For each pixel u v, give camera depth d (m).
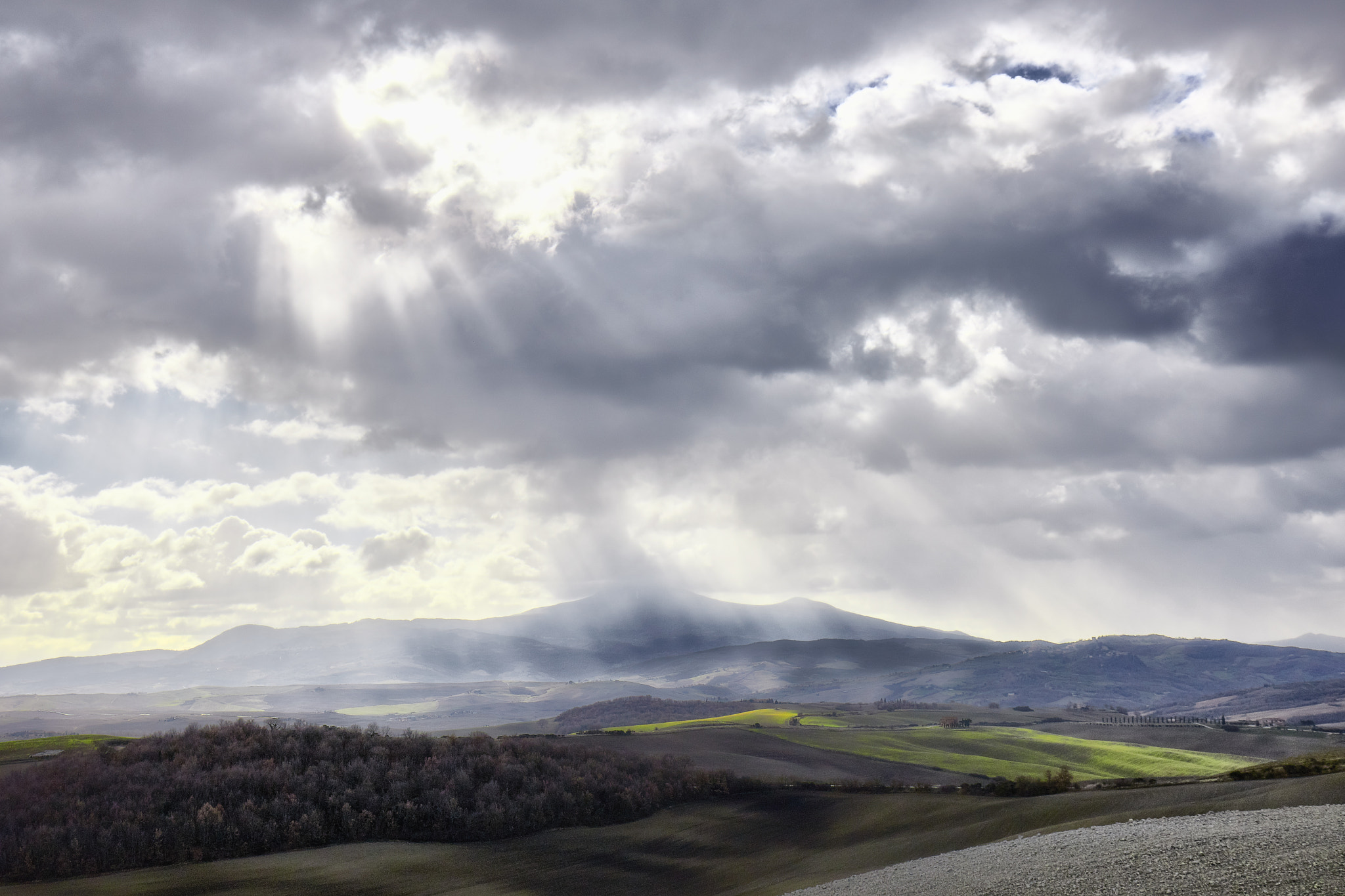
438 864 87.69
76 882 77.44
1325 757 75.00
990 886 39.47
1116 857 38.09
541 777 115.25
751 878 79.44
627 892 79.94
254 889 76.19
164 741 116.81
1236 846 35.09
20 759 114.94
